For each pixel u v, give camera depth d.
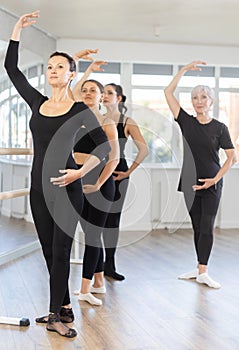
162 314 3.13
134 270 4.32
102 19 5.58
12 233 4.88
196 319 3.04
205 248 3.89
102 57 6.62
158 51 6.74
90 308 3.24
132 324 2.95
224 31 6.07
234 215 7.06
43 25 5.78
